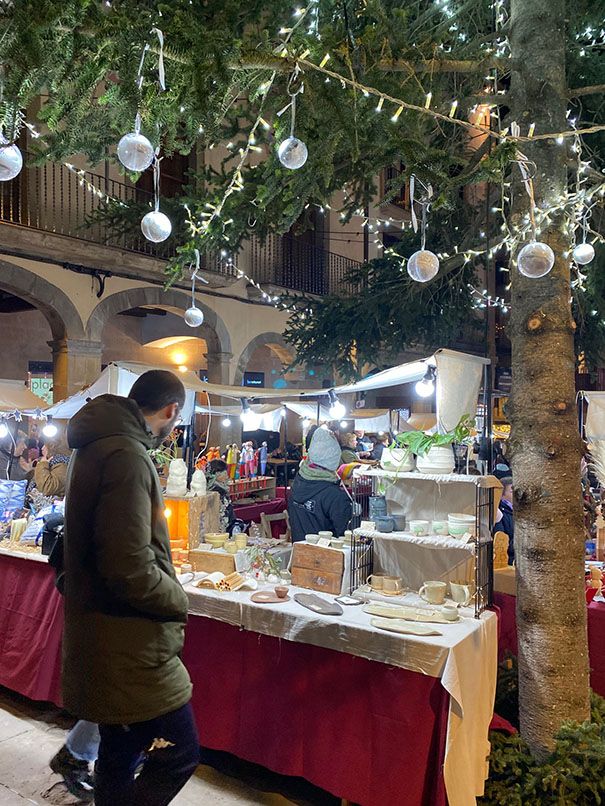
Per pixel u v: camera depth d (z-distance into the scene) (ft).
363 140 9.62
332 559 10.78
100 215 20.90
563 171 10.27
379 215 50.14
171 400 7.86
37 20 5.54
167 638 7.05
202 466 21.88
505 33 11.19
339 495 13.43
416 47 9.53
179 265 14.17
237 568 11.57
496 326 50.49
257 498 28.89
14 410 18.25
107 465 6.71
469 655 8.83
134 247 33.99
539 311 9.98
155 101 6.61
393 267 25.34
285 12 13.07
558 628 9.74
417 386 11.14
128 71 6.03
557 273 10.00
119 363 13.38
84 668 6.77
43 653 12.17
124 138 5.62
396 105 8.91
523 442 10.05
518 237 10.06
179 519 12.51
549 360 9.89
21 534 13.96
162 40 5.67
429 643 8.38
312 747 9.45
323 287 47.24
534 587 9.87
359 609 9.85
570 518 9.82
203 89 6.22
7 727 11.85
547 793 9.18
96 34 5.91
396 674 8.80
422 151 8.00
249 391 16.69
